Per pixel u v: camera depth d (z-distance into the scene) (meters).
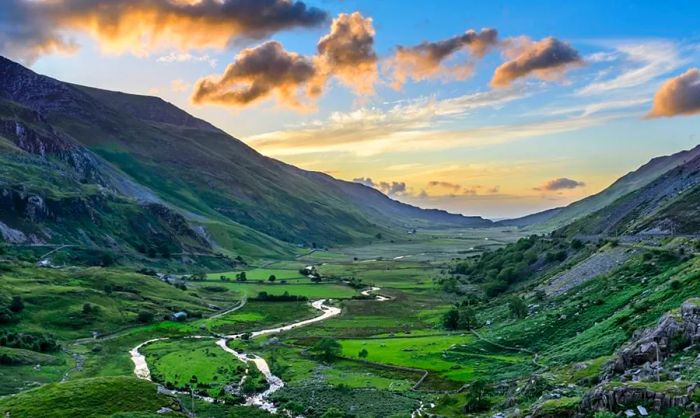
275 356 135.62
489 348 120.50
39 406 65.25
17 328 146.88
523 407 64.88
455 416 78.19
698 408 42.41
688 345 58.75
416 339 146.50
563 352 96.94
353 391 101.25
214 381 111.00
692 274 91.81
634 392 46.75
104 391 70.12
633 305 97.69
